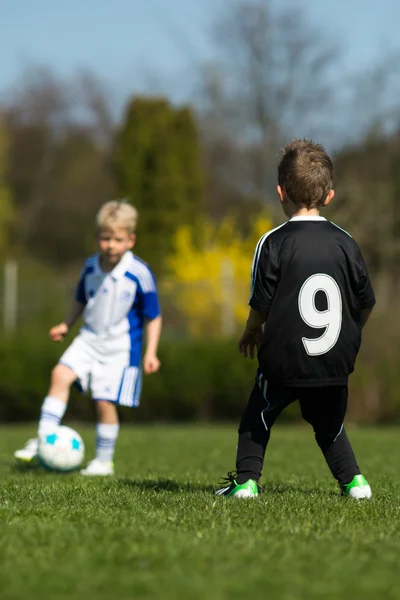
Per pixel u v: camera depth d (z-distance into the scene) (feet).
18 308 172.14
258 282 41.06
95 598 21.93
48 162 430.61
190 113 307.78
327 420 43.50
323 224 41.98
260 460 42.88
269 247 41.11
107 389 61.26
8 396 158.20
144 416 159.94
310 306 40.47
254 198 328.29
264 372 41.47
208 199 354.74
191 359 158.92
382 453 90.02
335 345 40.68
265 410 42.60
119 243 60.70
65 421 156.35
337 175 287.48
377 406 161.07
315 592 22.65
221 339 162.40
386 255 281.33
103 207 61.31
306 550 27.81
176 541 29.07
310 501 40.47
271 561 26.21
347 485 43.78
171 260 239.91
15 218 406.41
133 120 303.68
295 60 308.81
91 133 430.20
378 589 23.06
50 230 430.61
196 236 299.38
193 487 49.52
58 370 61.21
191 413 160.86
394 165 287.07
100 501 39.96
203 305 174.50
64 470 60.54
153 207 296.92
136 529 31.63
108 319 61.21
